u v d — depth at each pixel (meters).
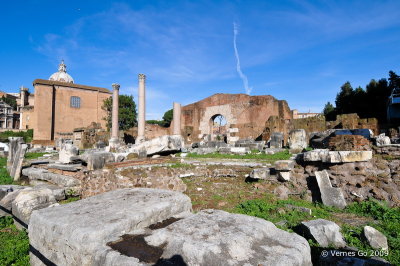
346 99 35.44
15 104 70.94
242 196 6.87
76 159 8.38
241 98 31.25
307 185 6.90
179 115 22.50
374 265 3.23
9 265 3.63
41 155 20.02
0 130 50.50
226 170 8.91
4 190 6.66
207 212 3.40
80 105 46.75
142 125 21.50
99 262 2.48
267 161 11.32
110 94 50.38
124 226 2.94
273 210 5.60
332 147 7.07
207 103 34.06
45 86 43.00
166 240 2.64
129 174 7.46
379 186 5.96
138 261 2.28
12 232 4.91
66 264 2.81
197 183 8.23
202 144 21.50
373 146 6.66
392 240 4.01
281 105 29.06
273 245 2.56
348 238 4.08
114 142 22.86
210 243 2.39
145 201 3.72
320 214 5.40
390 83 29.48
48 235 3.05
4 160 16.58
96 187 7.22
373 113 30.70
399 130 15.08
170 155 10.74
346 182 6.38
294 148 15.64
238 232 2.63
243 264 2.16
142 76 21.69
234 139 30.11
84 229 2.75
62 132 41.50
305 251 2.56
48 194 5.39
